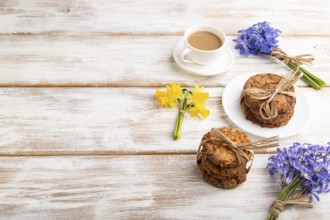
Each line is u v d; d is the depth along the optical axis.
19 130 0.91
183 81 1.02
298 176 0.82
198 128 0.93
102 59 1.06
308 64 1.07
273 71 1.05
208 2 1.23
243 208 0.81
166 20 1.17
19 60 1.04
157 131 0.92
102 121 0.93
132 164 0.86
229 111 0.95
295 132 0.91
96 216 0.79
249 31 1.10
